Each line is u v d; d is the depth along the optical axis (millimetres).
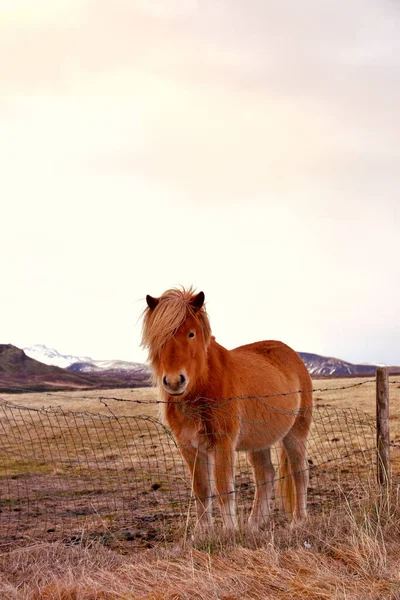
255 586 4969
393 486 7285
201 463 7234
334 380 52812
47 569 5566
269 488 8477
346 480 10312
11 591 4934
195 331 6906
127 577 5242
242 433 7672
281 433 8453
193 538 6375
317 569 5199
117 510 9289
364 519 6402
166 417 7246
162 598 4734
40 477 12734
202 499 7164
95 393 47906
